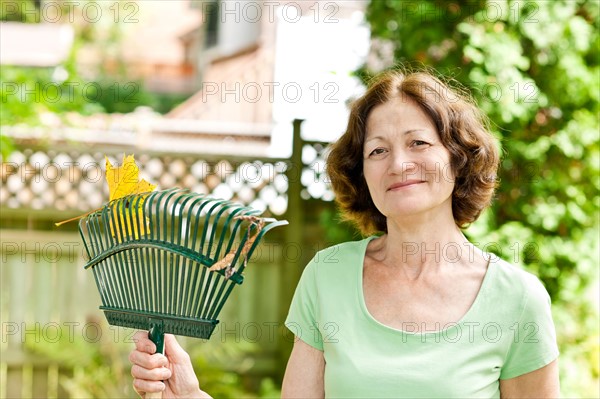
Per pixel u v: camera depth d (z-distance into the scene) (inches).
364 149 80.1
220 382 225.1
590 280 207.2
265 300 247.4
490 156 81.7
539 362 75.1
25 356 235.0
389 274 79.7
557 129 202.7
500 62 189.2
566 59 197.3
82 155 251.8
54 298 241.0
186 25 624.1
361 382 75.0
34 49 365.7
